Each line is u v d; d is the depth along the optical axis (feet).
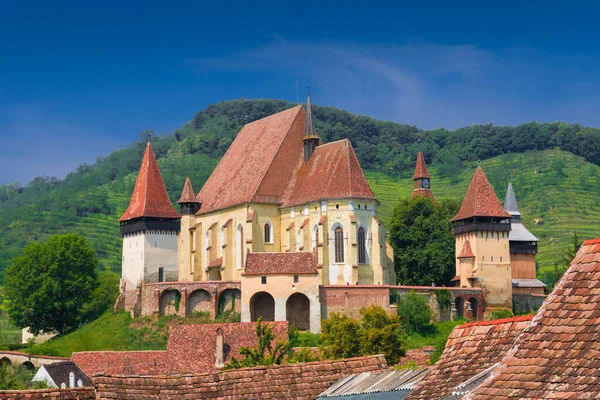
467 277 514.68
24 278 547.49
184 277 547.49
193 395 87.97
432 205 573.74
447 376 73.46
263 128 578.66
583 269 66.39
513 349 65.16
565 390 59.52
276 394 89.97
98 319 534.78
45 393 88.69
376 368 95.76
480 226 520.01
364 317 405.80
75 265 557.74
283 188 529.45
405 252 563.07
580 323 63.00
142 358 406.21
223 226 531.09
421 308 467.93
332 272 488.02
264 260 475.31
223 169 586.45
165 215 545.85
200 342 404.77
